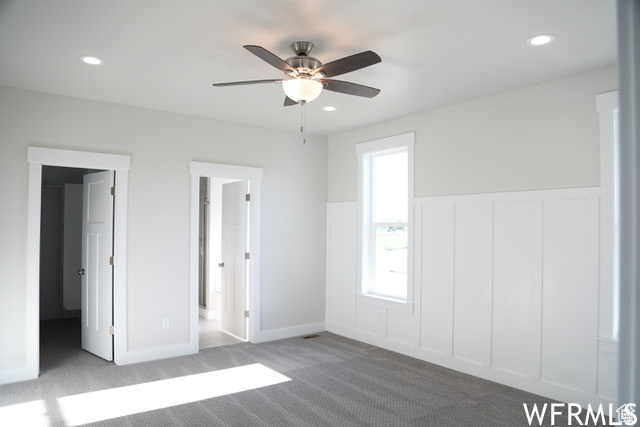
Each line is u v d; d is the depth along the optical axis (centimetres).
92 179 469
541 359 362
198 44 295
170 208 461
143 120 447
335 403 340
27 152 384
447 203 437
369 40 287
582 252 339
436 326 444
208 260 653
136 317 439
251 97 412
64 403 335
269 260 534
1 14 252
